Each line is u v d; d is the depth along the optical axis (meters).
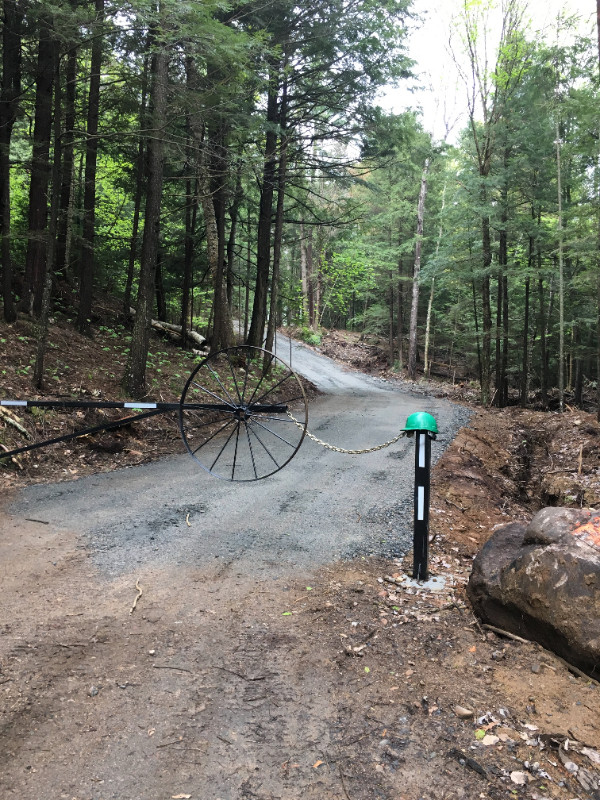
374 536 5.28
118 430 8.78
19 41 9.77
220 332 16.12
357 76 13.73
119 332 14.74
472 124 18.16
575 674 2.78
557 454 10.92
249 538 5.00
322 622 3.39
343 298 39.19
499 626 3.28
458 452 9.77
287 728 2.38
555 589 2.94
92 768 2.11
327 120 15.08
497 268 17.91
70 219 12.75
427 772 2.11
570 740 2.28
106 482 6.73
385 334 36.19
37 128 10.05
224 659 2.93
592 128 11.98
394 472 8.02
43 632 3.12
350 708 2.52
